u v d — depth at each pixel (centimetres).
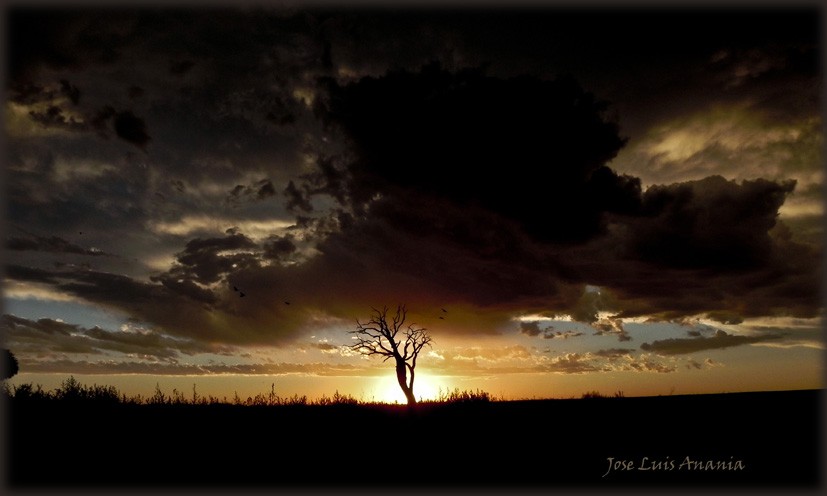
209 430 2417
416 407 3347
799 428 2472
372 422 2691
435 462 1928
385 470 1831
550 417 2911
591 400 3906
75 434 2242
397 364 4806
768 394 4056
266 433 2380
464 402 3575
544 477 1759
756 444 2191
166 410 2870
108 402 2936
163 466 1861
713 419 2773
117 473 1778
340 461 1939
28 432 2244
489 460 1961
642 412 3102
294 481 1694
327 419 2788
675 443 2223
